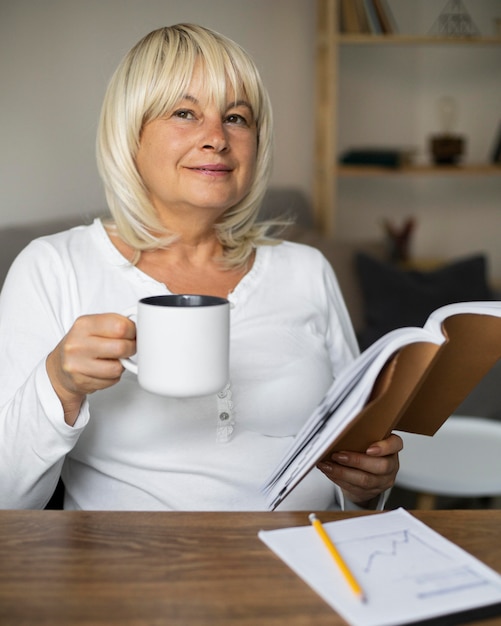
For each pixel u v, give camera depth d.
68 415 1.03
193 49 1.25
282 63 3.58
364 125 4.04
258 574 0.75
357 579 0.74
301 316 1.38
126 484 1.22
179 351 0.82
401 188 4.13
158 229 1.31
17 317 1.23
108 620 0.67
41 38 2.58
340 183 4.08
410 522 0.88
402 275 3.18
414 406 1.02
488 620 0.68
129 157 1.29
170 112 1.25
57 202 2.65
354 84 4.00
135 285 1.28
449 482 1.87
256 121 1.35
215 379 0.85
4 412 1.08
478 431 2.19
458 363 0.96
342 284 3.08
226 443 1.24
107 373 0.93
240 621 0.67
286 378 1.30
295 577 0.75
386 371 0.84
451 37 3.54
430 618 0.68
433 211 4.16
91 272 1.28
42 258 1.28
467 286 3.24
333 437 0.83
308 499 1.28
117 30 2.79
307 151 3.74
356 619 0.67
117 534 0.84
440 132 4.08
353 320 3.03
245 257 1.38
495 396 2.65
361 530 0.85
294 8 3.57
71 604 0.69
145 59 1.26
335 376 1.48
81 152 2.69
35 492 1.12
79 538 0.82
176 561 0.78
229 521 0.88
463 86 4.07
